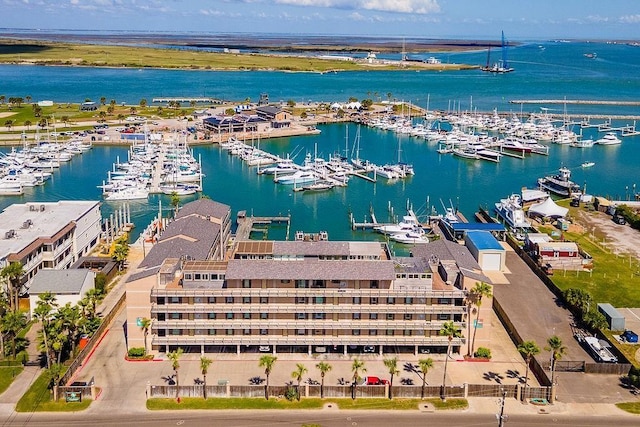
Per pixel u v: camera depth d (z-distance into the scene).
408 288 119.12
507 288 155.75
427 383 110.69
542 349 123.62
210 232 151.62
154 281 116.50
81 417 99.31
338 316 117.81
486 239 176.38
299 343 117.62
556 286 152.62
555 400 106.19
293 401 104.56
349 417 100.56
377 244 137.50
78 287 133.50
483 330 119.94
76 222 169.00
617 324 132.62
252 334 117.94
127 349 120.56
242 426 97.56
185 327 116.44
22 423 97.44
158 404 103.00
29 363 116.06
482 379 112.62
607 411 103.50
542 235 190.75
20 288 142.38
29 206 179.38
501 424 93.81
